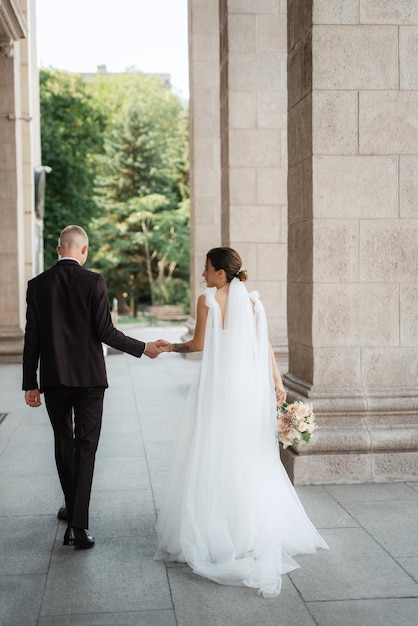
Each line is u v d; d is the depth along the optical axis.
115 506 5.32
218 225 16.38
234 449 4.29
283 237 11.48
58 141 34.06
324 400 5.89
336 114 5.87
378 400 5.93
